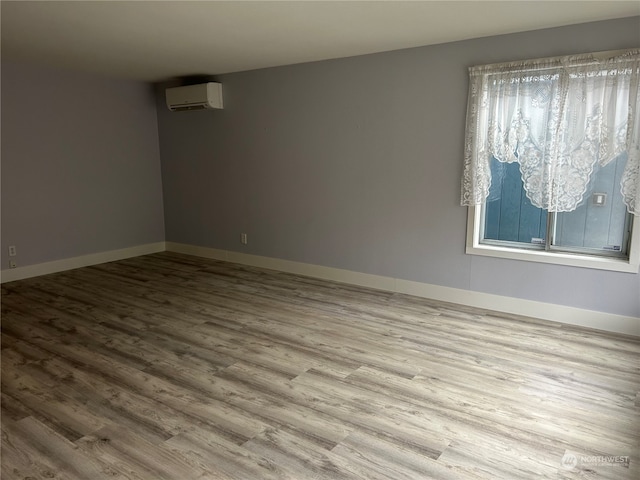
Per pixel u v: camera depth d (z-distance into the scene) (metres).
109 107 6.10
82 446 2.32
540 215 4.04
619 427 2.45
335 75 4.89
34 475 2.12
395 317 4.10
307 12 3.30
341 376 3.04
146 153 6.60
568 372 3.06
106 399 2.77
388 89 4.56
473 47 4.04
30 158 5.39
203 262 6.26
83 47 4.40
